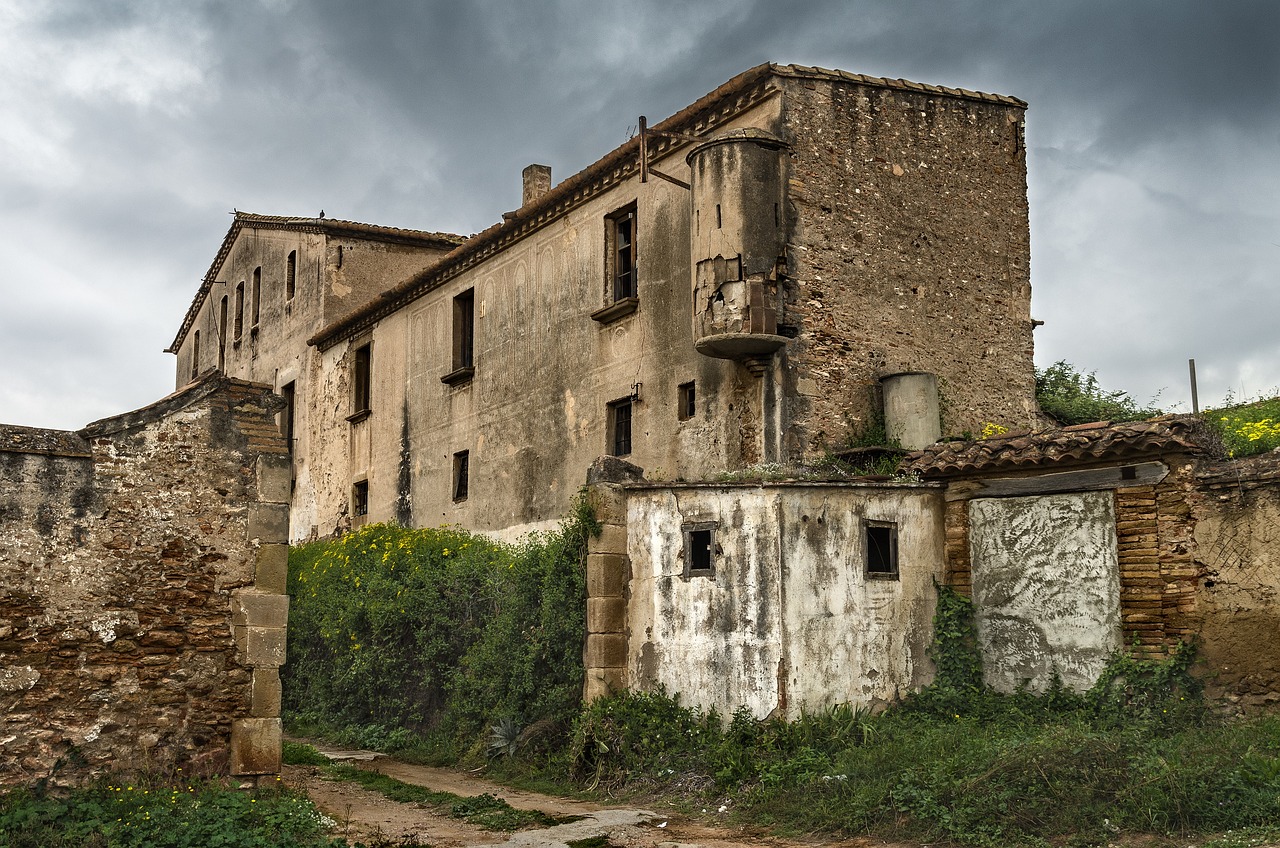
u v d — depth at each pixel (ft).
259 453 34.14
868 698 37.81
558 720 41.70
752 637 37.19
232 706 32.68
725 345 44.73
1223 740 30.07
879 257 48.24
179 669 32.07
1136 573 36.04
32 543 30.58
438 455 67.97
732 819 32.17
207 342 111.34
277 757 32.89
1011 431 50.80
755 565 37.52
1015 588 38.52
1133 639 35.78
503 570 47.57
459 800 36.01
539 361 59.47
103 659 31.12
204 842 27.40
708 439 47.73
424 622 49.73
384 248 87.10
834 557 38.06
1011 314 52.01
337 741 50.52
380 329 76.79
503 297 63.36
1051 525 38.01
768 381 45.24
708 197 45.65
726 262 44.75
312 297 86.33
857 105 48.80
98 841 26.99
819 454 44.98
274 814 29.96
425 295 71.61
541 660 43.29
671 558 39.52
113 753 30.94
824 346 46.06
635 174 53.52
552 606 42.83
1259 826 25.79
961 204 51.26
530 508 58.75
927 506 40.14
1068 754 29.58
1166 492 35.86
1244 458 34.96
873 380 47.06
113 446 32.04
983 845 27.35
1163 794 27.14
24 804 28.73
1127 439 36.09
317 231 85.46
